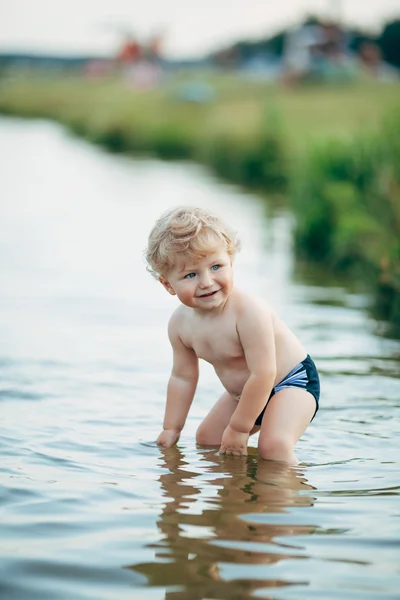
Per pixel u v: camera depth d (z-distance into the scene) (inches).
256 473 157.6
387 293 331.9
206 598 105.0
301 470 160.1
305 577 111.0
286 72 2401.6
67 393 214.4
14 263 437.7
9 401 205.6
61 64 4670.3
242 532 126.3
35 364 244.5
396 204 356.8
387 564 115.4
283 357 178.7
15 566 113.4
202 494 144.4
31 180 951.0
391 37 2733.8
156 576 110.7
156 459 165.9
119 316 318.0
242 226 573.9
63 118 2395.4
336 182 451.5
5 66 4581.7
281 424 170.6
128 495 142.9
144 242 518.0
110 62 3673.7
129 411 200.1
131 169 1113.4
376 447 175.8
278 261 442.0
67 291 366.3
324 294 358.3
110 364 246.2
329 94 1951.3
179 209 172.6
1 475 151.6
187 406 181.2
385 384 226.5
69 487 146.2
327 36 2397.9
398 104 409.4
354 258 406.9
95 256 464.8
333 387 223.3
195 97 2116.1
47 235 545.3
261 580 110.0
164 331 293.7
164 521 130.6
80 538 123.3
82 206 712.4
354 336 284.8
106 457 165.9
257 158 916.6
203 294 169.6
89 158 1311.5
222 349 176.9
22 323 304.5
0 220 618.5
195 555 117.6
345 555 118.4
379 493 146.3
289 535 125.6
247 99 2007.9
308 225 452.4
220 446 177.5
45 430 182.4
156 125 1498.5
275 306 332.5
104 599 104.6
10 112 2746.1
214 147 1117.7
